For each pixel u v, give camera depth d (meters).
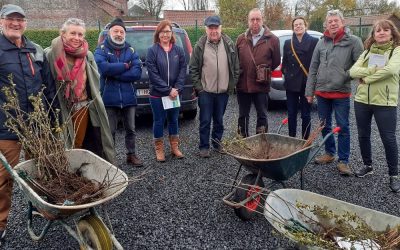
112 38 4.72
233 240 3.38
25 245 3.32
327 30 4.75
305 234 2.44
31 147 3.10
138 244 3.32
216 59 5.28
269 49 5.34
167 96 5.19
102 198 2.79
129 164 5.31
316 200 2.88
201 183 4.67
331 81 4.70
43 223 3.71
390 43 4.14
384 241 2.40
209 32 5.19
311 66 5.00
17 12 3.10
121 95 4.84
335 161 5.31
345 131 4.78
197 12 27.62
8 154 3.24
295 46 5.37
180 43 7.16
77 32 3.64
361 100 4.40
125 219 3.77
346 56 4.61
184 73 5.36
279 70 8.27
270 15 24.03
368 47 4.35
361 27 17.70
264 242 3.35
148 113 6.84
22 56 3.25
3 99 3.19
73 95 3.72
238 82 5.57
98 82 3.97
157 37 5.21
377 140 6.38
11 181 3.29
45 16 32.47
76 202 2.71
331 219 2.72
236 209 3.63
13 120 3.17
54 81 3.68
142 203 4.13
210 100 5.44
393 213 3.83
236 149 3.84
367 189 4.41
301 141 3.88
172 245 3.31
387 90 4.18
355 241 2.43
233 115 8.50
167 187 4.55
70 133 3.70
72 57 3.75
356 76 4.28
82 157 3.28
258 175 3.51
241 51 5.47
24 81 3.25
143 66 6.82
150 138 6.68
